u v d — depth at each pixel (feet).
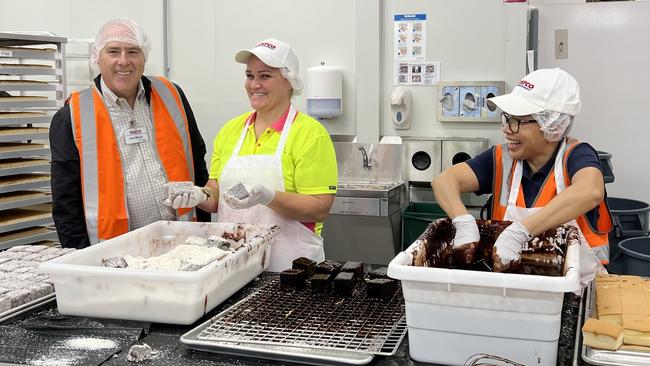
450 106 13.46
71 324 5.43
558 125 6.39
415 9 13.61
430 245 5.76
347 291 5.86
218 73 15.01
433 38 13.58
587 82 13.47
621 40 13.16
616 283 5.61
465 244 5.91
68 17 15.92
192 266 5.59
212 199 8.02
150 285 5.36
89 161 8.05
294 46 14.46
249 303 5.72
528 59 12.96
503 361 4.35
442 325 4.56
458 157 13.41
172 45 15.24
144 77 8.68
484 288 4.39
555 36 13.51
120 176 8.18
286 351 4.66
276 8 14.44
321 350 4.68
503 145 7.29
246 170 7.70
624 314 4.81
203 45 15.02
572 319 5.38
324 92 13.74
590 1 13.70
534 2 14.05
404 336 5.03
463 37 13.39
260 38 14.64
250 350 4.70
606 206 6.82
